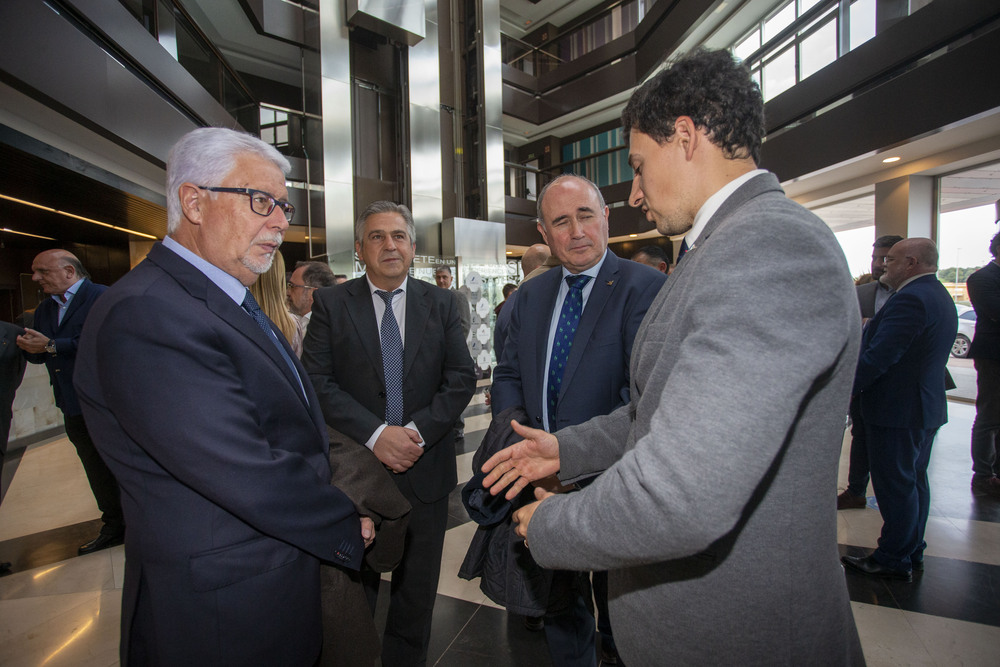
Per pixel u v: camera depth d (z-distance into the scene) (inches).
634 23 427.5
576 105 454.3
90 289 104.4
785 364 18.7
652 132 27.7
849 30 223.6
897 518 78.1
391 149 335.9
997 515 101.2
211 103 213.6
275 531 31.5
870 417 80.0
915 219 221.1
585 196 52.7
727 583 23.9
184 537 30.2
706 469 18.1
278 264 58.5
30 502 122.6
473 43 376.2
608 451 34.7
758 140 27.1
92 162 169.3
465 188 378.9
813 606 23.8
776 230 21.1
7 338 91.7
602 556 21.3
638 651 26.7
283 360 37.4
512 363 61.4
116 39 149.2
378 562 46.0
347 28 299.1
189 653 29.9
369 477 43.4
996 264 115.0
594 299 52.9
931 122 176.4
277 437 35.4
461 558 90.7
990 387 115.9
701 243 26.3
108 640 68.6
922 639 64.7
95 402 30.8
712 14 295.7
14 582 84.9
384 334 60.8
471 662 63.1
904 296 76.0
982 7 159.0
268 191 35.8
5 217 230.5
